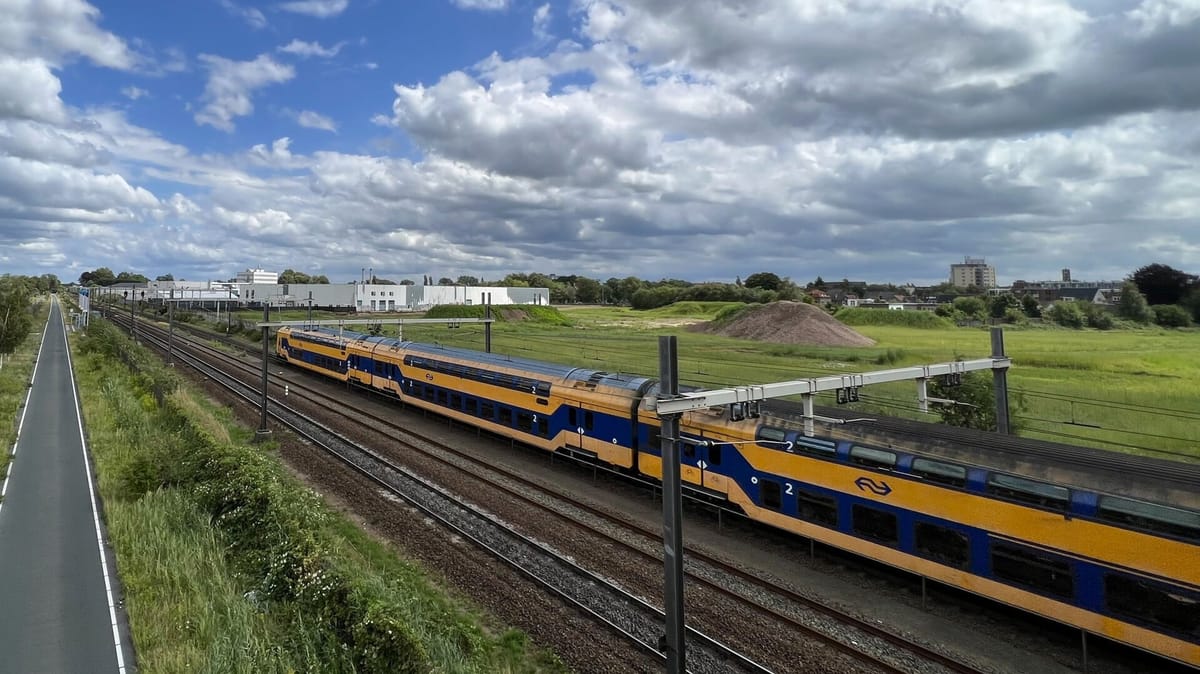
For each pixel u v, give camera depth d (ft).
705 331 298.97
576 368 95.40
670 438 37.11
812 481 59.77
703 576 56.75
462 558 59.47
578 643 46.14
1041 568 45.44
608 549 62.28
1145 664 44.06
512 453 100.42
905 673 42.91
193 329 332.80
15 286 249.34
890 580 57.00
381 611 41.37
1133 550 41.24
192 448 80.38
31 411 127.03
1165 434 95.91
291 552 50.03
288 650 40.45
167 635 44.14
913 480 52.60
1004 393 67.46
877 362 182.09
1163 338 236.63
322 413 126.00
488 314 132.87
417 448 98.89
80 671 41.09
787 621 49.19
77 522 67.00
